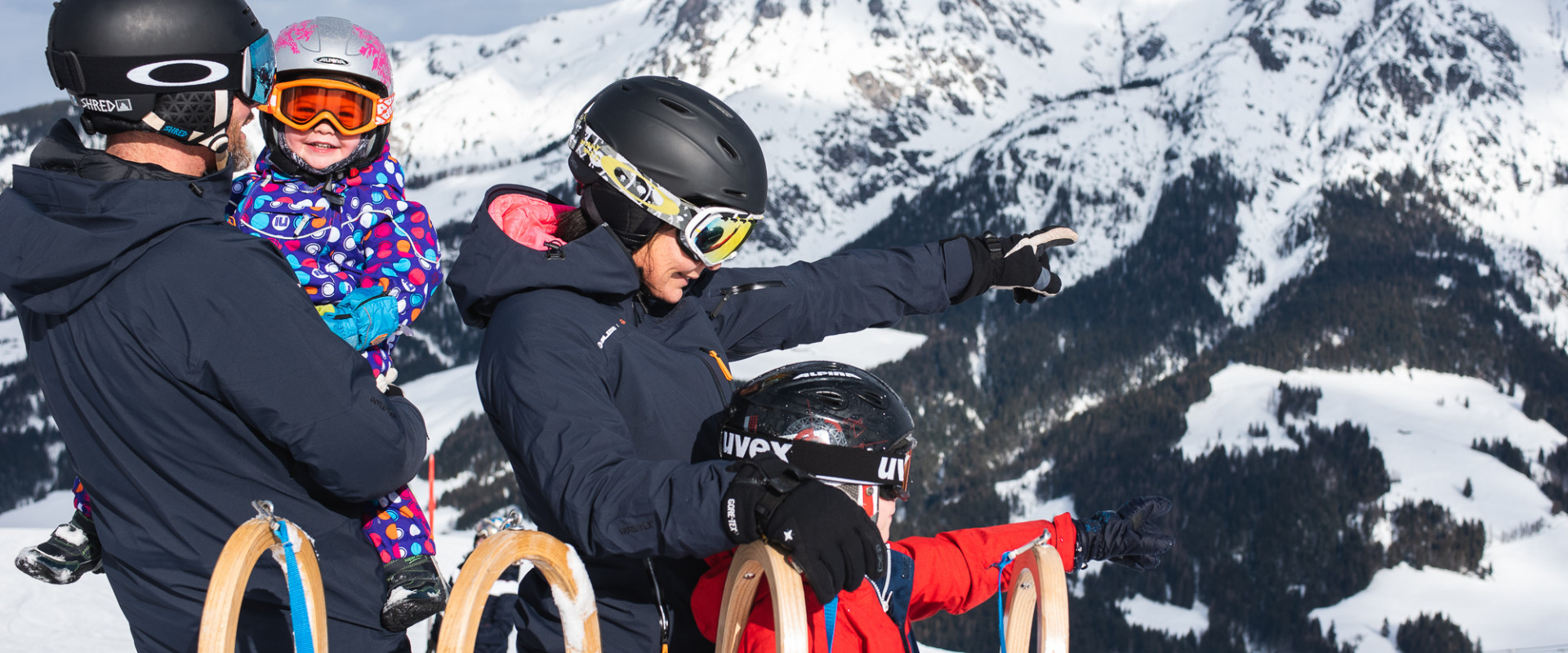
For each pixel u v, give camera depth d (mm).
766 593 1529
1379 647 83625
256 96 1511
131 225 1314
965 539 1748
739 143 1715
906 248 2348
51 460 124562
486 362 1598
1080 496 114812
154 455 1409
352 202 1939
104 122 1392
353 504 1603
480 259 1635
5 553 6625
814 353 118188
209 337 1337
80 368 1397
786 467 1277
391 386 1901
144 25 1360
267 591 1487
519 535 1155
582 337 1600
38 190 1355
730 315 2160
